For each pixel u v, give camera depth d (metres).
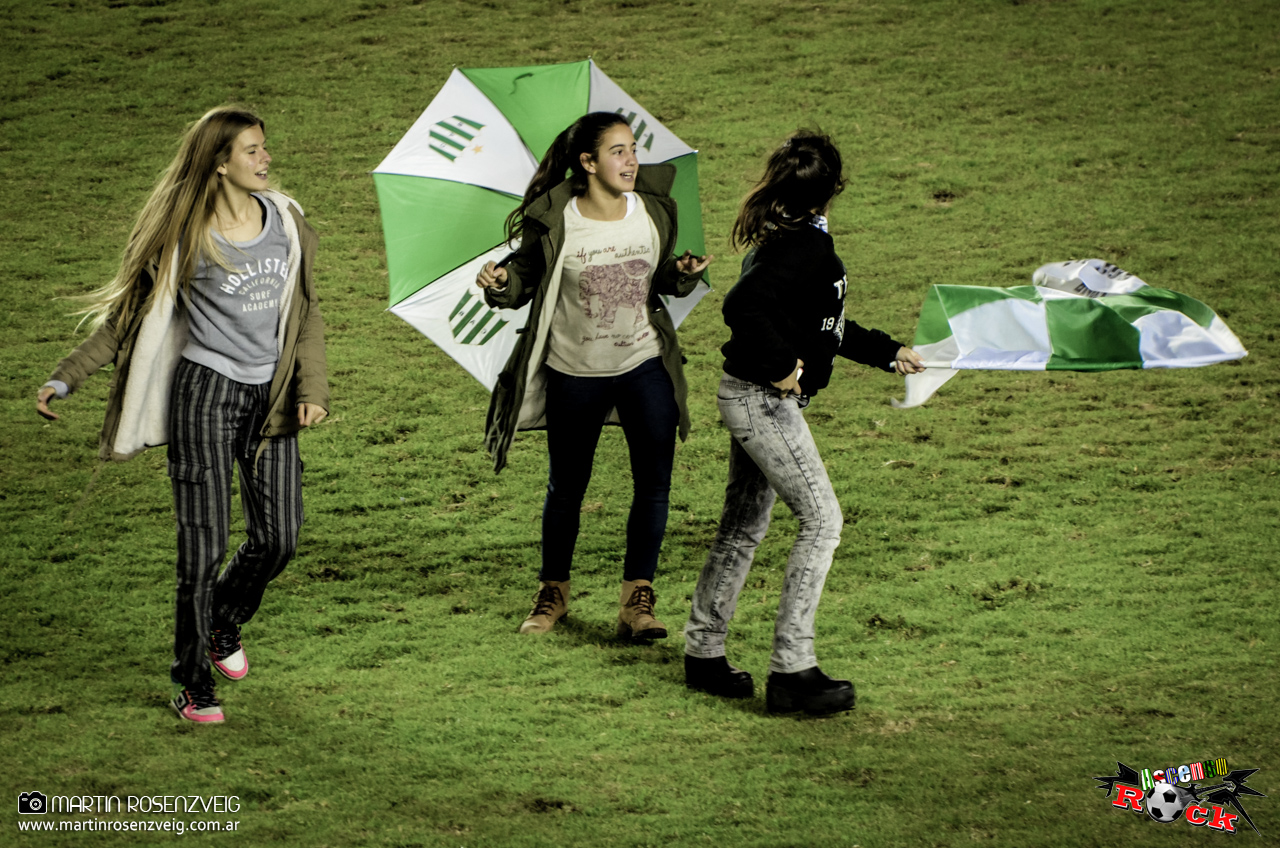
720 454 26.00
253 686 15.71
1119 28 56.78
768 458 14.70
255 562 15.09
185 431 13.96
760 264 14.23
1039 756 13.74
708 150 45.62
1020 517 22.44
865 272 36.53
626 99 19.02
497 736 14.37
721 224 39.94
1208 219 39.28
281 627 17.84
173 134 47.22
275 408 14.38
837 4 60.94
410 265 18.50
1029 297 15.90
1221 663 16.23
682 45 56.06
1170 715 14.73
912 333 32.16
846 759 13.80
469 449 26.14
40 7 59.50
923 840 11.98
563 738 14.37
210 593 14.38
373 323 33.62
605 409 17.05
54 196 41.75
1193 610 18.14
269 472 14.66
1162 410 27.88
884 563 20.45
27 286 34.84
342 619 18.20
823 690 14.92
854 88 51.38
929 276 36.03
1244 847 11.81
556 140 16.25
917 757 13.79
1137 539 21.12
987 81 51.81
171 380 14.10
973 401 28.95
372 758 13.73
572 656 16.94
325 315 33.97
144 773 13.18
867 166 44.56
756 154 45.19
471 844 11.89
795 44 56.09
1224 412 27.52
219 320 13.91
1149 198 41.09
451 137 18.59
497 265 15.62
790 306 14.39
